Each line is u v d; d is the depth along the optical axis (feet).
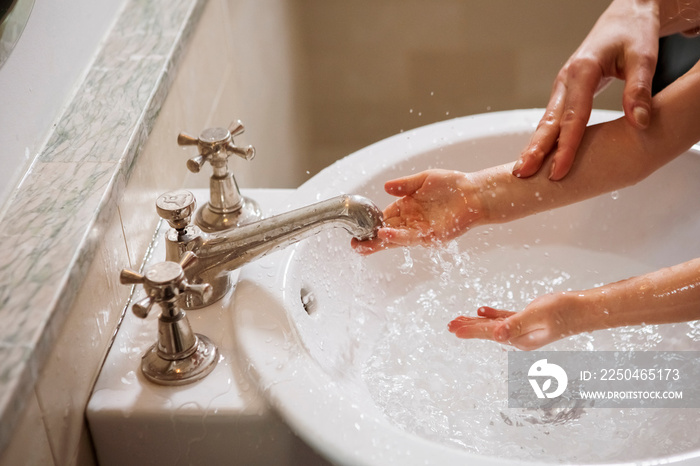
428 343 2.34
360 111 5.20
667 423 2.03
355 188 2.46
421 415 2.06
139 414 1.79
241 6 3.60
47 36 2.14
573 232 2.66
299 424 1.69
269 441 1.83
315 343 2.06
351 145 5.32
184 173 2.72
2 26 1.81
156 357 1.87
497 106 5.11
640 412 2.09
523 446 1.98
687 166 2.48
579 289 2.55
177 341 1.84
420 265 2.56
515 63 4.91
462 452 1.62
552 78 4.93
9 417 1.41
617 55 2.34
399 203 2.32
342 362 2.16
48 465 1.65
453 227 2.24
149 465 1.91
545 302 1.96
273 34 4.29
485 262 2.61
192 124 2.83
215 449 1.86
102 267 1.95
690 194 2.49
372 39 4.91
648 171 2.23
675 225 2.51
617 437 2.02
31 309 1.60
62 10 2.24
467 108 5.13
